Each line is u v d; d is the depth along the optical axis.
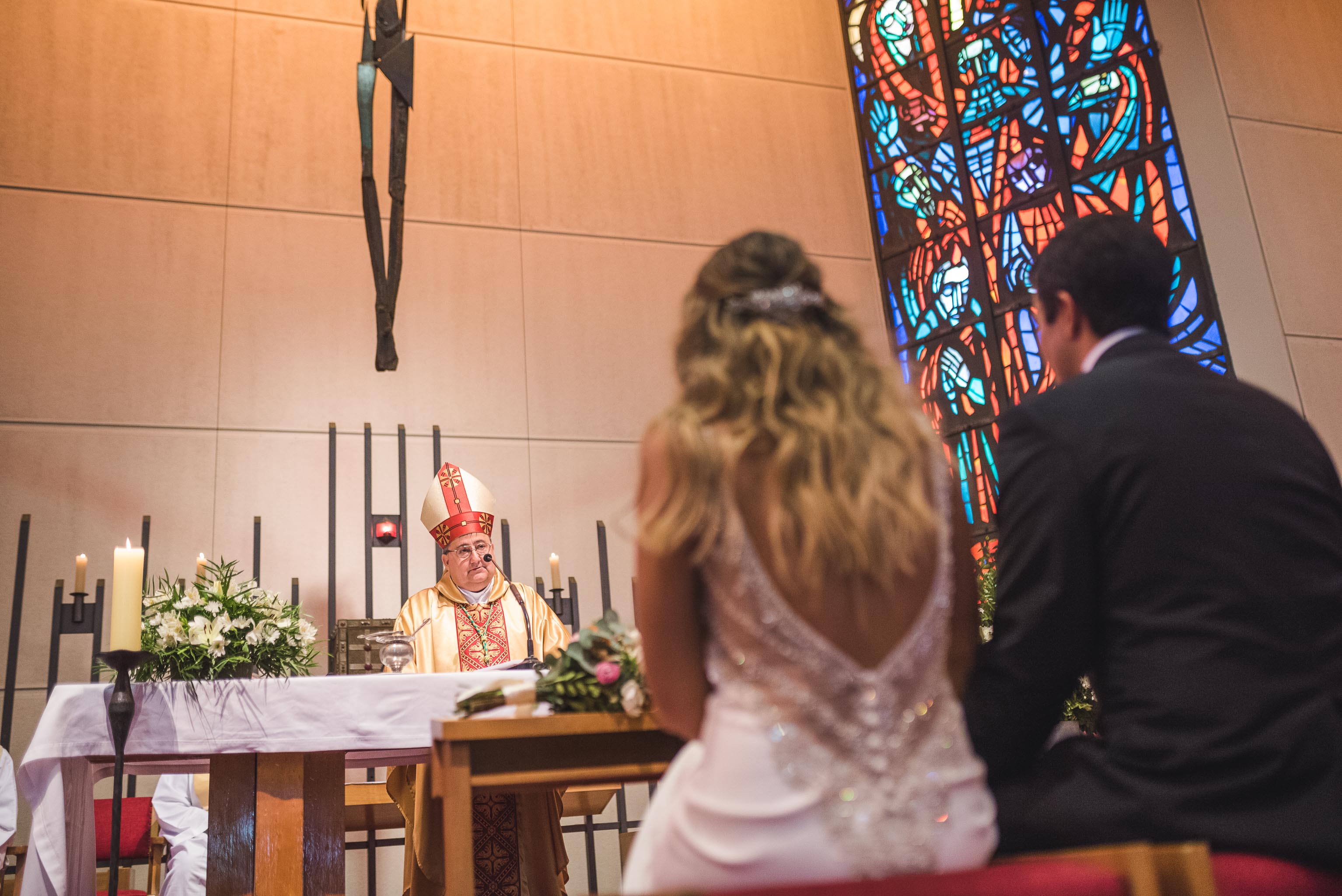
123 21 4.95
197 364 4.61
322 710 2.53
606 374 5.15
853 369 1.09
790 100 5.93
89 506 4.30
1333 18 4.96
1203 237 4.50
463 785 1.85
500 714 1.95
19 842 3.85
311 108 5.11
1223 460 1.22
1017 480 1.30
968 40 5.58
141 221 4.71
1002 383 5.06
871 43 6.02
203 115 4.94
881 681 0.98
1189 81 4.71
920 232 5.57
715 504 1.01
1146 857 0.90
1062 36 5.23
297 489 4.57
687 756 1.16
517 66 5.52
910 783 0.97
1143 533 1.21
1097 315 1.43
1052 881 0.89
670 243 5.46
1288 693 1.13
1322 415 4.19
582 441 5.02
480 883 3.15
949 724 1.02
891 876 0.91
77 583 3.66
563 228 5.32
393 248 2.93
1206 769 1.13
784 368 1.06
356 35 5.28
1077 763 1.24
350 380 4.79
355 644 3.54
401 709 2.57
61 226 4.59
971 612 1.13
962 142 5.48
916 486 1.03
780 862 0.94
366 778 4.42
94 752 2.40
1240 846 1.10
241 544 4.44
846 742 0.96
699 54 5.86
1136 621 1.20
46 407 4.36
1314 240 4.48
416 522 4.68
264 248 4.84
